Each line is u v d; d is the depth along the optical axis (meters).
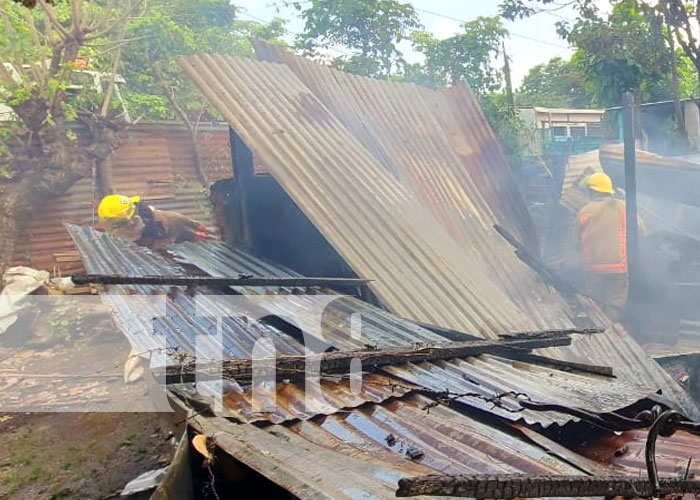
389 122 8.15
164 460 4.50
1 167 9.55
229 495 2.24
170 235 8.63
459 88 9.63
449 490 1.54
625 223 7.41
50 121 9.71
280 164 5.76
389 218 5.88
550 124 23.14
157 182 14.04
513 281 6.87
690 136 13.38
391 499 1.77
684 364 6.14
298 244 7.65
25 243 11.28
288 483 1.84
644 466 2.47
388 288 5.12
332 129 6.82
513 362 3.86
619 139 14.05
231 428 2.41
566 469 2.25
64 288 8.70
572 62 21.06
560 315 6.38
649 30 12.88
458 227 7.36
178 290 4.93
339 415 2.84
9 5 9.49
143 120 15.57
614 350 5.75
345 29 15.34
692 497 1.99
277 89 6.91
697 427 1.85
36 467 4.49
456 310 5.23
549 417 2.71
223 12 15.48
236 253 7.06
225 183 8.02
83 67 11.77
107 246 6.65
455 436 2.58
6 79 9.78
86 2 11.74
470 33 16.06
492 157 9.00
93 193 12.12
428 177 7.76
